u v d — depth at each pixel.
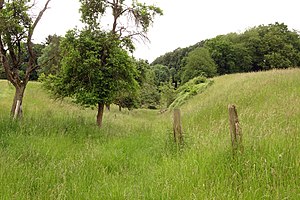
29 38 12.23
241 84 18.89
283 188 4.02
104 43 12.39
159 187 4.53
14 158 5.89
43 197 4.34
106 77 12.51
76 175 5.35
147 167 6.18
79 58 11.98
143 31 13.49
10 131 9.10
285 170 4.58
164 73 87.38
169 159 6.17
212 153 5.61
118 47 12.98
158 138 9.45
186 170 5.10
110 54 12.46
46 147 7.32
